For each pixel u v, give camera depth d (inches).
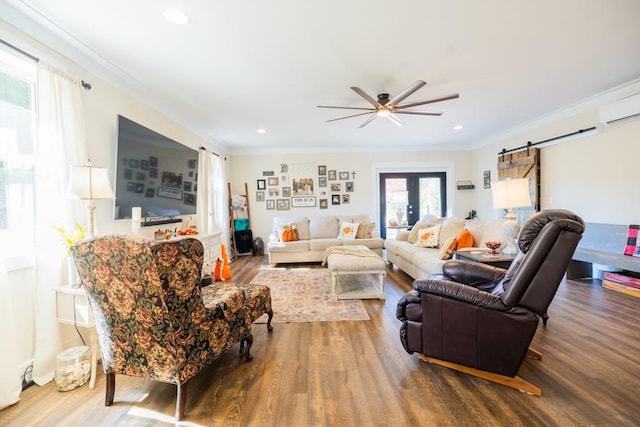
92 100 93.4
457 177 258.5
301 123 174.4
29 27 72.1
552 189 171.8
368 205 257.9
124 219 103.8
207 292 81.1
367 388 66.9
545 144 174.2
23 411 61.4
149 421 58.3
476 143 248.8
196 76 108.6
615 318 100.7
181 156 142.9
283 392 66.2
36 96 74.9
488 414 57.6
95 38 82.6
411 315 76.2
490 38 88.0
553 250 61.9
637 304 113.7
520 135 195.5
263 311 90.9
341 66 103.0
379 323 103.8
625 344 82.9
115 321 58.4
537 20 79.4
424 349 74.4
